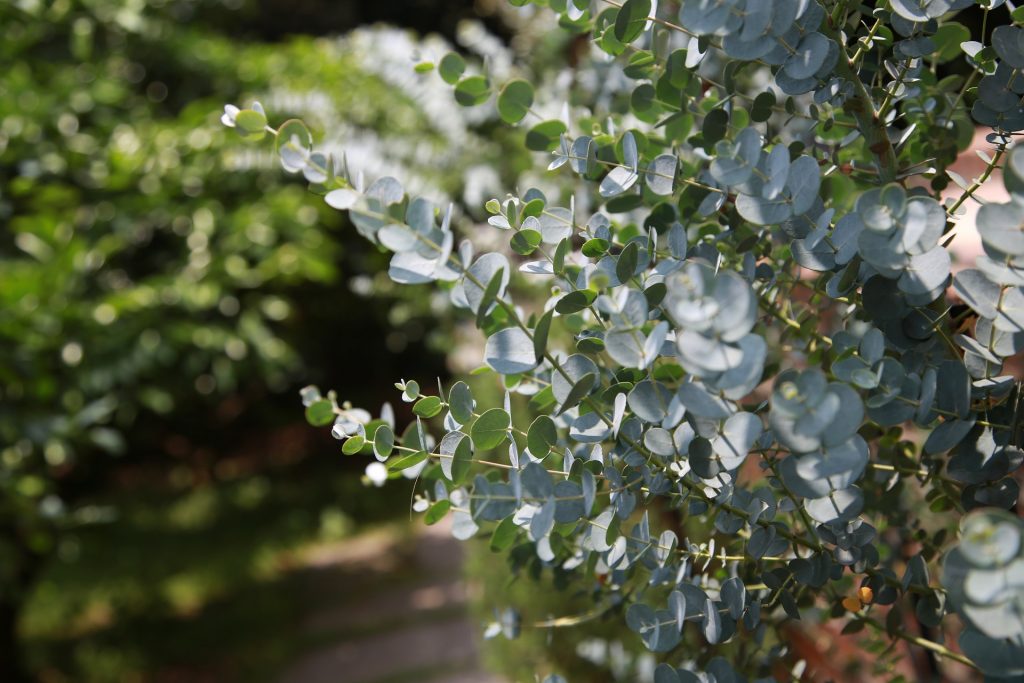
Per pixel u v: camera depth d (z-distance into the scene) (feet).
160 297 11.23
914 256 2.07
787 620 3.17
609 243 2.47
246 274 11.82
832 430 1.91
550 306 2.47
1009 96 2.36
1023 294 2.05
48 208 11.04
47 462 10.02
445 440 2.39
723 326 1.87
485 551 8.59
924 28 2.40
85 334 10.02
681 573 2.42
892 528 3.37
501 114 2.68
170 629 15.47
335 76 13.65
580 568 3.01
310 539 20.49
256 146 12.23
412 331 18.34
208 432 21.31
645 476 2.39
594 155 2.55
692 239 2.85
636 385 2.19
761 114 2.61
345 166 2.15
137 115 13.26
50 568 17.11
